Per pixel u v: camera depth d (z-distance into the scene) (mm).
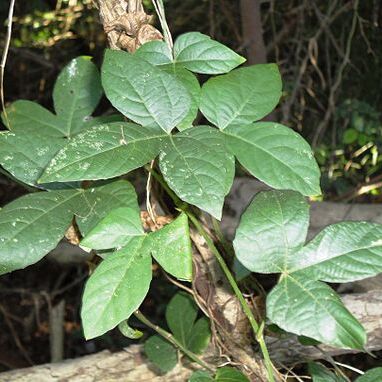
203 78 1758
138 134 458
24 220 500
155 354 707
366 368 1336
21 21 2010
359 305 721
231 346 640
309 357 714
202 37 523
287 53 1962
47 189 527
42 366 752
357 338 426
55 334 1611
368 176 1848
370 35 1927
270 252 457
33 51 2123
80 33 1990
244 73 519
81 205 518
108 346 1797
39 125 647
